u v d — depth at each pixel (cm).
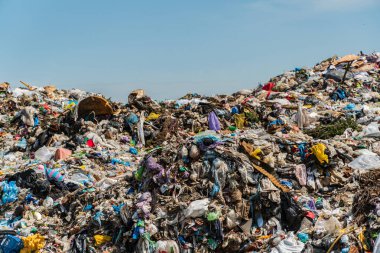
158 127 2823
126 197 1752
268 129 2616
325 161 1708
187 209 1548
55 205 1884
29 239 1653
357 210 1455
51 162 2242
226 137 1772
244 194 1584
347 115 2812
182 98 3656
